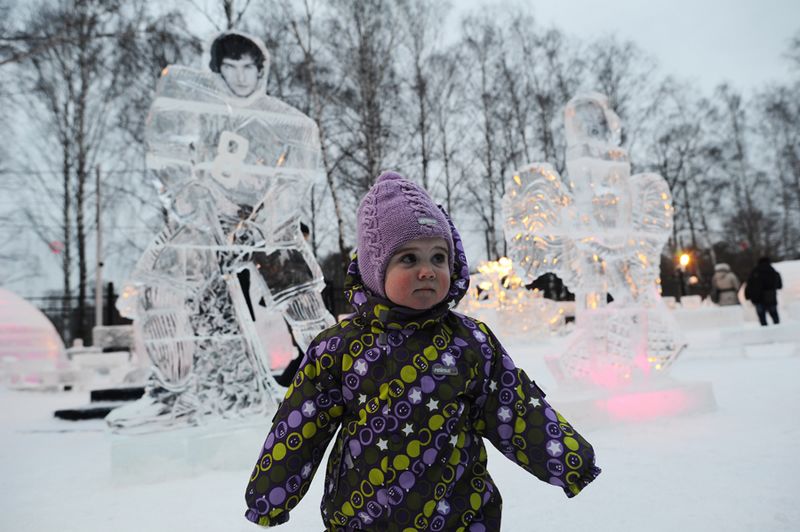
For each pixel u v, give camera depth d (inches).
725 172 1236.5
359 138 763.4
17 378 328.2
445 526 46.2
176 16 616.7
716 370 260.8
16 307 348.8
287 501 48.4
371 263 50.9
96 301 685.9
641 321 170.1
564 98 1016.2
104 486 116.6
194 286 141.6
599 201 168.6
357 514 47.1
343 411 51.2
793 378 216.4
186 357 137.9
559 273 162.6
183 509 97.4
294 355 243.6
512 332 483.8
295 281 154.2
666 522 81.7
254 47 150.7
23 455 156.3
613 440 134.6
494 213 978.1
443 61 883.4
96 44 623.8
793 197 1211.2
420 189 53.5
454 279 54.1
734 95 1238.9
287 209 153.8
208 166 144.1
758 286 428.8
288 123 154.9
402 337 49.6
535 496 96.8
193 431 127.8
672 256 1259.8
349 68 766.5
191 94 143.1
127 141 730.8
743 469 104.1
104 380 378.9
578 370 161.9
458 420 48.2
